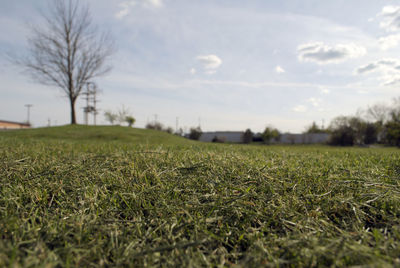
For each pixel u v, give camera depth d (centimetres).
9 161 202
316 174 171
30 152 277
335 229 102
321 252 78
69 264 74
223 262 79
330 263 77
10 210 109
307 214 111
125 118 3183
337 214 117
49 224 96
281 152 367
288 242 86
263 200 125
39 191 134
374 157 290
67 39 1914
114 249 85
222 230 101
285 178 158
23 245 85
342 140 2178
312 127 3944
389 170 190
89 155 246
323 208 119
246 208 116
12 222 95
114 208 117
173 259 79
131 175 161
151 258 78
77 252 79
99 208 116
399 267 68
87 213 115
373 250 79
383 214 110
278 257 81
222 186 141
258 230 100
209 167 176
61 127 1571
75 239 90
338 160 265
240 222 108
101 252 83
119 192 131
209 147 435
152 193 132
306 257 78
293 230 97
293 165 207
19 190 134
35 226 97
